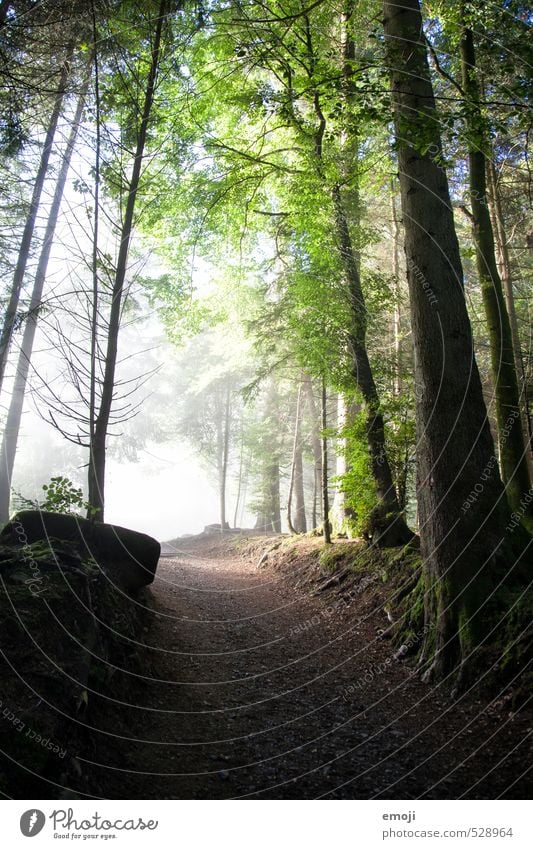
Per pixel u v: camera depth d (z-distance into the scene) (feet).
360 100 16.28
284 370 46.42
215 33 25.64
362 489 29.14
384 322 33.12
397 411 28.25
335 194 28.25
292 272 31.99
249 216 33.99
